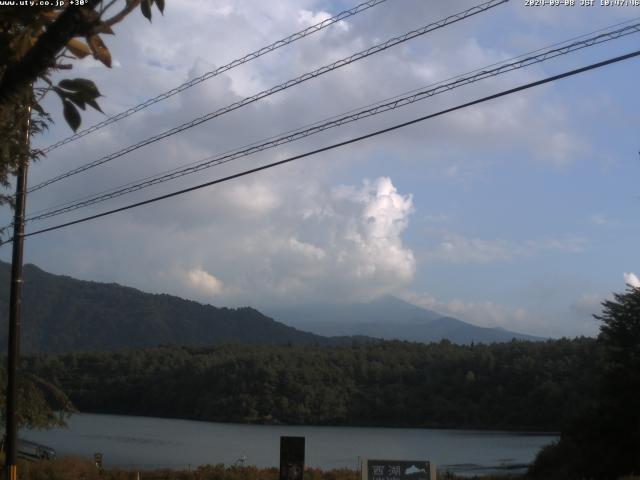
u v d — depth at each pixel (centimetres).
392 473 1516
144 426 10412
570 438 4019
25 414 3017
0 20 471
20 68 445
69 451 6350
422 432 9962
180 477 3362
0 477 2000
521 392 10650
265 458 5972
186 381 12744
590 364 9725
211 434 9069
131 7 462
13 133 784
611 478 3534
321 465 5397
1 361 3728
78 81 461
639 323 3819
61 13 455
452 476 3912
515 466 5656
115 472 3403
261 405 11775
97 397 13025
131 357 14000
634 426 3541
